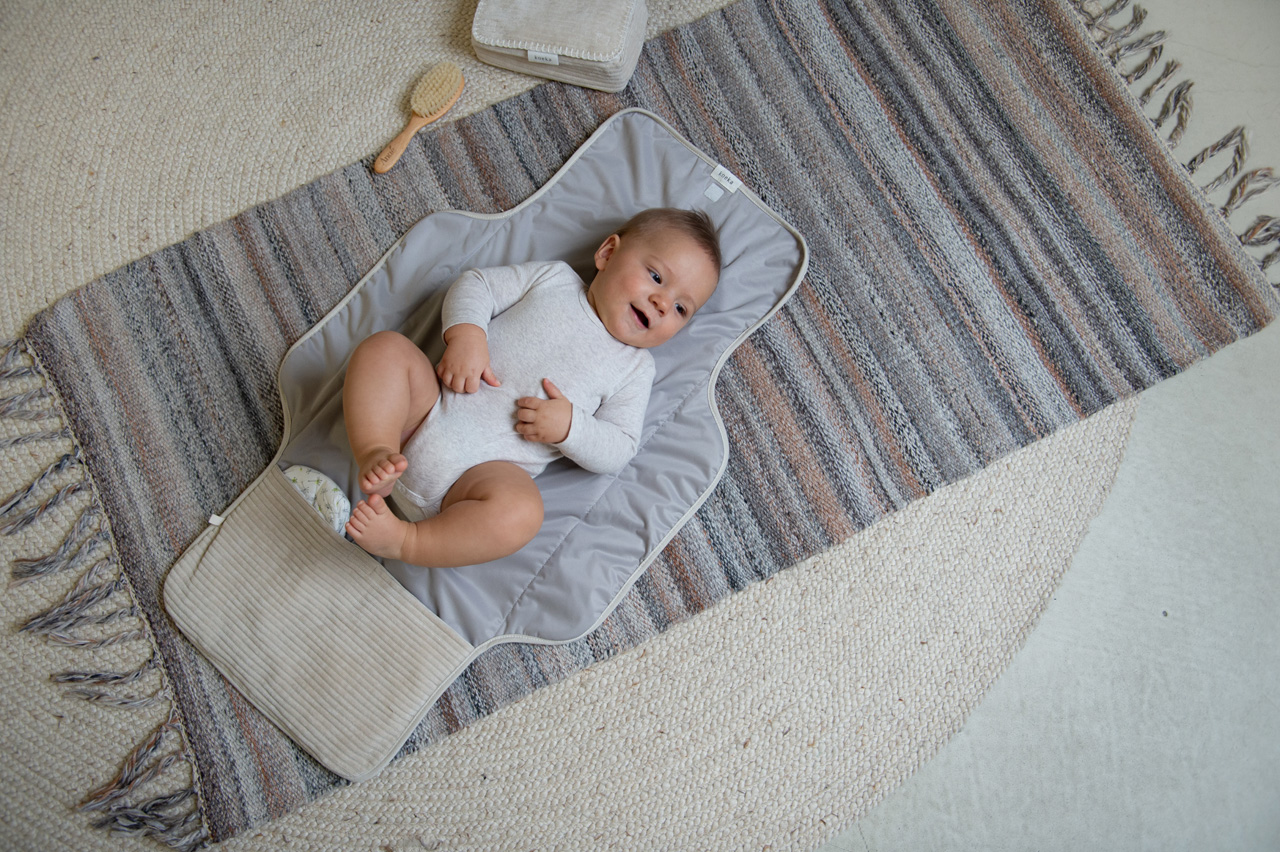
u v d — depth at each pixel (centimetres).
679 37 156
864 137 152
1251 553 138
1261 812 127
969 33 159
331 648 120
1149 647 133
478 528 106
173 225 141
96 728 119
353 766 118
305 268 140
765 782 123
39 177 143
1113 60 160
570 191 142
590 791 121
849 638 128
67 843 115
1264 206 152
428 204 144
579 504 126
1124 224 149
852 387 138
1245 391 144
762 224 141
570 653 125
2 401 130
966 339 141
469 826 119
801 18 158
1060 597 134
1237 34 162
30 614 122
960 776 127
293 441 127
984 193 149
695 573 128
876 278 144
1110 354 142
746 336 137
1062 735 129
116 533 126
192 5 154
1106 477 138
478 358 114
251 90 150
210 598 121
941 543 133
